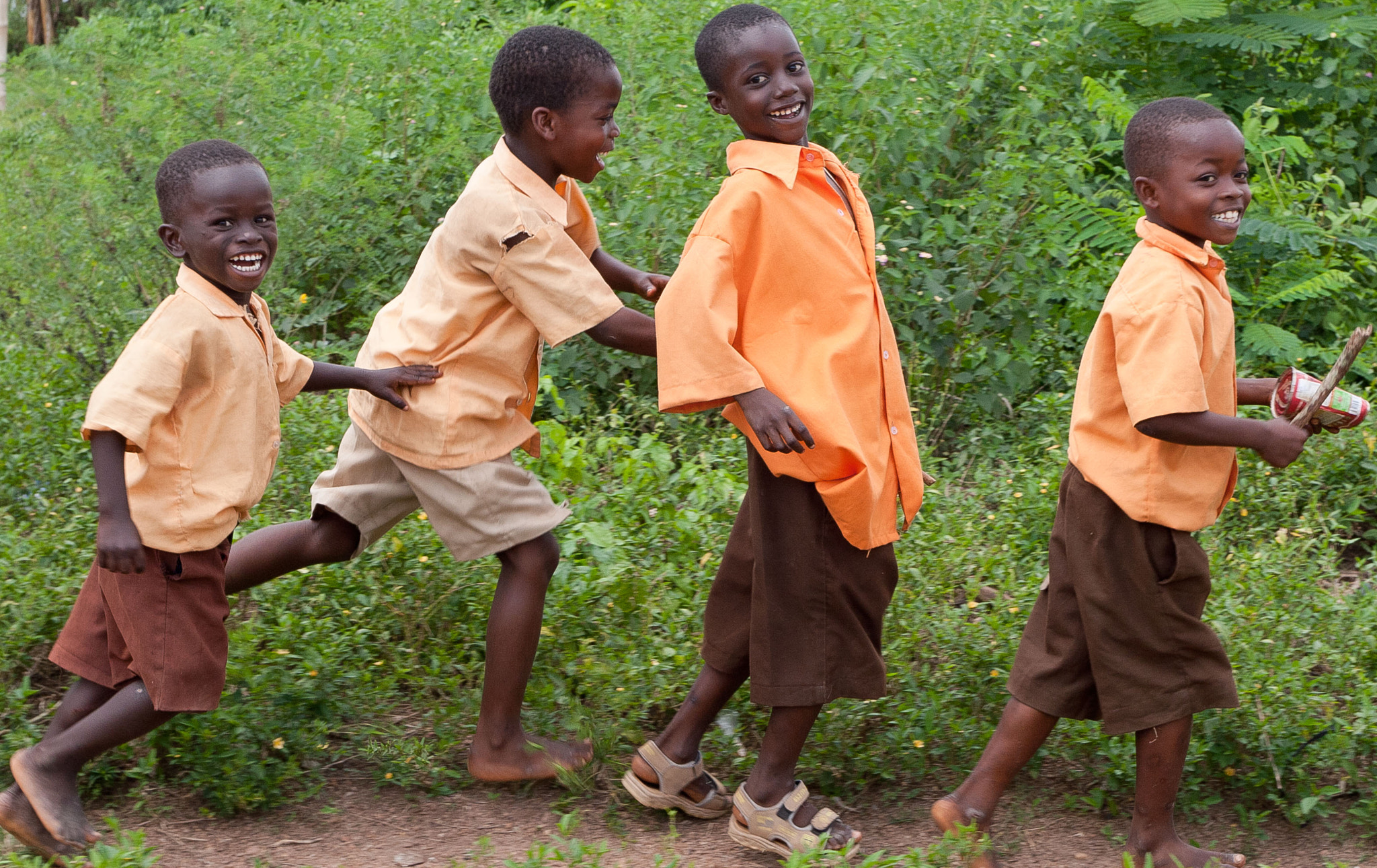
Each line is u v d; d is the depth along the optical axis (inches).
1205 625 113.7
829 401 108.3
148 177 217.9
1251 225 228.8
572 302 116.3
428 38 292.0
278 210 216.2
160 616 110.8
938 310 211.9
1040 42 258.2
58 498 172.6
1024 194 221.3
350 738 135.9
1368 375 218.4
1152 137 112.9
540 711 136.9
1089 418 114.3
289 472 171.3
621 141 220.2
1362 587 164.4
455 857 117.0
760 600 113.7
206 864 113.9
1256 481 183.3
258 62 243.8
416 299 125.0
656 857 116.5
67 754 110.7
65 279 217.2
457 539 124.9
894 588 118.3
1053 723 116.6
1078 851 121.0
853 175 119.8
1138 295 110.3
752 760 132.6
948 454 208.4
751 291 110.7
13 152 274.7
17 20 621.0
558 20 292.5
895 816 126.3
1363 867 118.4
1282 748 127.9
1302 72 289.0
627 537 161.3
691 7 249.8
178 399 111.7
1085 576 112.9
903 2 253.8
